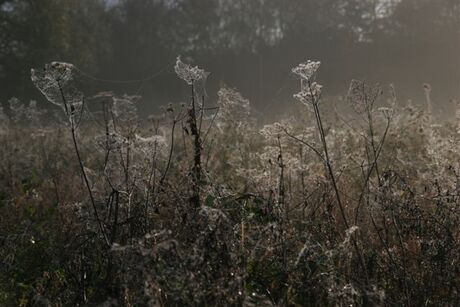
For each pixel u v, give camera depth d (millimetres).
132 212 3377
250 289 2660
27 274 3309
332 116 6719
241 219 3094
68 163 6379
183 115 3988
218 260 2598
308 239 2914
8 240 3633
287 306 2678
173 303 2578
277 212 3264
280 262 2912
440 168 4086
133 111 5062
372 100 3838
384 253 3191
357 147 5230
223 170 5234
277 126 3961
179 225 3074
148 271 2402
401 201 3418
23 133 8688
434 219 3229
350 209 3766
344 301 2600
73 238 3449
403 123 6375
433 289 2898
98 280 3033
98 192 4207
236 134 6027
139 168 3756
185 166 4324
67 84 3664
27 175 5871
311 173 4238
